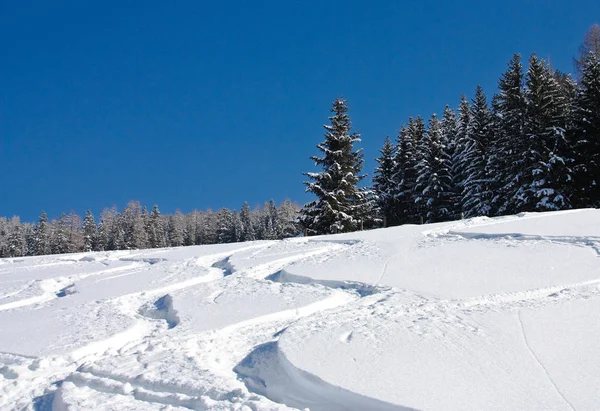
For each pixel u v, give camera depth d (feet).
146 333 29.22
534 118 98.58
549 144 98.58
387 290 31.60
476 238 46.91
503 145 104.78
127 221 248.32
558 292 28.12
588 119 96.89
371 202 115.96
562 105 100.78
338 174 110.52
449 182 129.90
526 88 102.58
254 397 17.49
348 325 23.88
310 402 17.49
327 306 30.73
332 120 116.88
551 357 19.01
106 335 27.99
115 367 21.72
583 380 17.02
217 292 36.96
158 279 46.16
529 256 37.09
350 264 41.24
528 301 26.78
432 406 15.42
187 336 26.04
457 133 137.69
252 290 36.35
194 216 346.33
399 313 25.72
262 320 28.48
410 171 136.15
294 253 51.01
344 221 108.06
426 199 127.54
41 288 49.03
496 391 16.38
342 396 16.72
